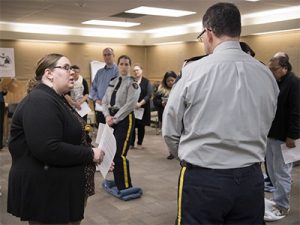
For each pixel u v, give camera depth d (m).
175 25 8.59
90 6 5.80
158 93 5.82
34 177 1.54
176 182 4.02
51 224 1.58
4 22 7.94
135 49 10.02
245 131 1.30
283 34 6.83
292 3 5.78
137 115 5.61
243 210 1.33
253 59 1.38
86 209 3.18
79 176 1.63
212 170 1.30
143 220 2.95
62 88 1.65
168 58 9.59
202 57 1.43
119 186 3.43
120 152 3.34
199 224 1.32
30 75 8.52
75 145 1.61
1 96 5.62
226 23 1.34
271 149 2.98
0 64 7.67
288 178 2.97
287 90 2.75
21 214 1.57
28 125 1.49
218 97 1.29
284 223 2.85
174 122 1.40
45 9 6.11
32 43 8.53
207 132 1.30
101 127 2.50
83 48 9.21
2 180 4.00
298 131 2.73
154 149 5.89
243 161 1.31
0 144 5.69
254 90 1.32
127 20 7.63
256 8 6.25
